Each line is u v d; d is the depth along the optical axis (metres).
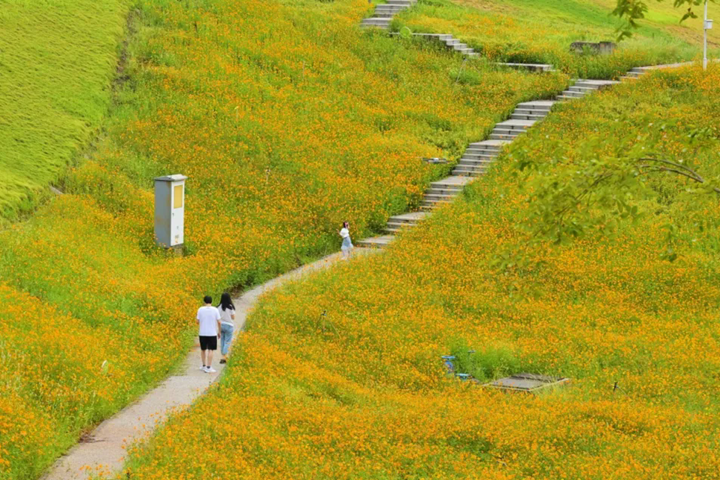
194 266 43.97
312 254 50.75
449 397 31.02
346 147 61.09
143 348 33.72
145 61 67.00
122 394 29.14
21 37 63.25
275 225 51.16
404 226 52.75
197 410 26.81
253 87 66.50
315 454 24.38
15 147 51.31
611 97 66.75
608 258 47.34
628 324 39.53
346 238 49.41
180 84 64.44
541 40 81.81
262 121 62.03
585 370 34.28
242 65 70.00
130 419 27.50
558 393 31.41
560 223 19.92
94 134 56.53
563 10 105.88
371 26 83.62
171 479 21.48
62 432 25.70
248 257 46.72
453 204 54.56
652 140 20.16
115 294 38.06
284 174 56.75
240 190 54.19
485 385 32.81
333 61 74.44
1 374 27.16
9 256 38.53
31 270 37.75
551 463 24.39
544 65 75.50
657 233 49.69
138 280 40.91
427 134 65.31
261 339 34.75
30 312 32.75
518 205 52.28
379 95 70.31
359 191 55.50
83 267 39.75
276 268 47.69
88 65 62.97
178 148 56.94
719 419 28.27
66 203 47.22
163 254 45.62
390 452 24.50
